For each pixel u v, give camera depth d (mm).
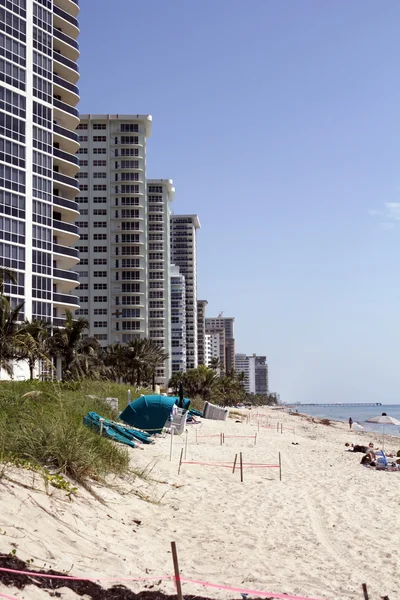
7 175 67188
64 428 13008
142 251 129875
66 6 83125
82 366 62875
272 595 8531
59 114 77938
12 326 48906
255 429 48344
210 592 8438
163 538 11070
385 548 11742
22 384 17141
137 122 132125
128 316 128625
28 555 8148
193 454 23562
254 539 11773
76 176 131125
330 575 9820
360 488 19172
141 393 39531
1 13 68812
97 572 8414
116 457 15227
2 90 67938
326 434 60781
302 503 15766
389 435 69312
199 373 111125
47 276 71000
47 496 10430
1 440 11844
